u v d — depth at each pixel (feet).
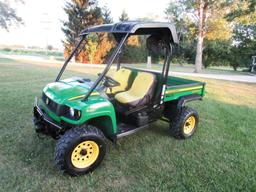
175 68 64.95
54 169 8.07
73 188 7.25
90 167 8.00
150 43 10.92
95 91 8.48
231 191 7.52
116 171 8.29
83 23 65.77
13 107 14.06
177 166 8.84
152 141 10.93
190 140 11.34
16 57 63.21
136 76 11.39
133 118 9.98
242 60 76.48
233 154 10.11
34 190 7.03
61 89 8.57
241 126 13.75
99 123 8.63
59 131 8.27
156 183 7.73
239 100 21.72
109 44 63.77
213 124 13.84
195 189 7.50
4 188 6.98
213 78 39.99
